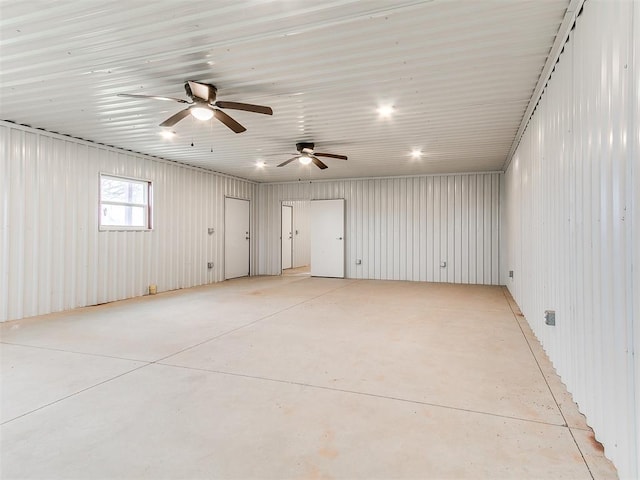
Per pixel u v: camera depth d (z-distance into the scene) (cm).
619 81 180
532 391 270
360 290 753
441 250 878
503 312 536
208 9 252
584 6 238
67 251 560
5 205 488
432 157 711
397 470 181
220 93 404
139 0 241
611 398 186
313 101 426
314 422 226
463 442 204
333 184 983
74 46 304
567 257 275
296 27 273
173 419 230
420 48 306
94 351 361
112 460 189
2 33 283
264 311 546
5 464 186
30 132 517
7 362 329
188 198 796
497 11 253
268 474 178
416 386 278
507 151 657
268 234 1052
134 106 443
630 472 164
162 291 727
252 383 284
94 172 601
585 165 233
